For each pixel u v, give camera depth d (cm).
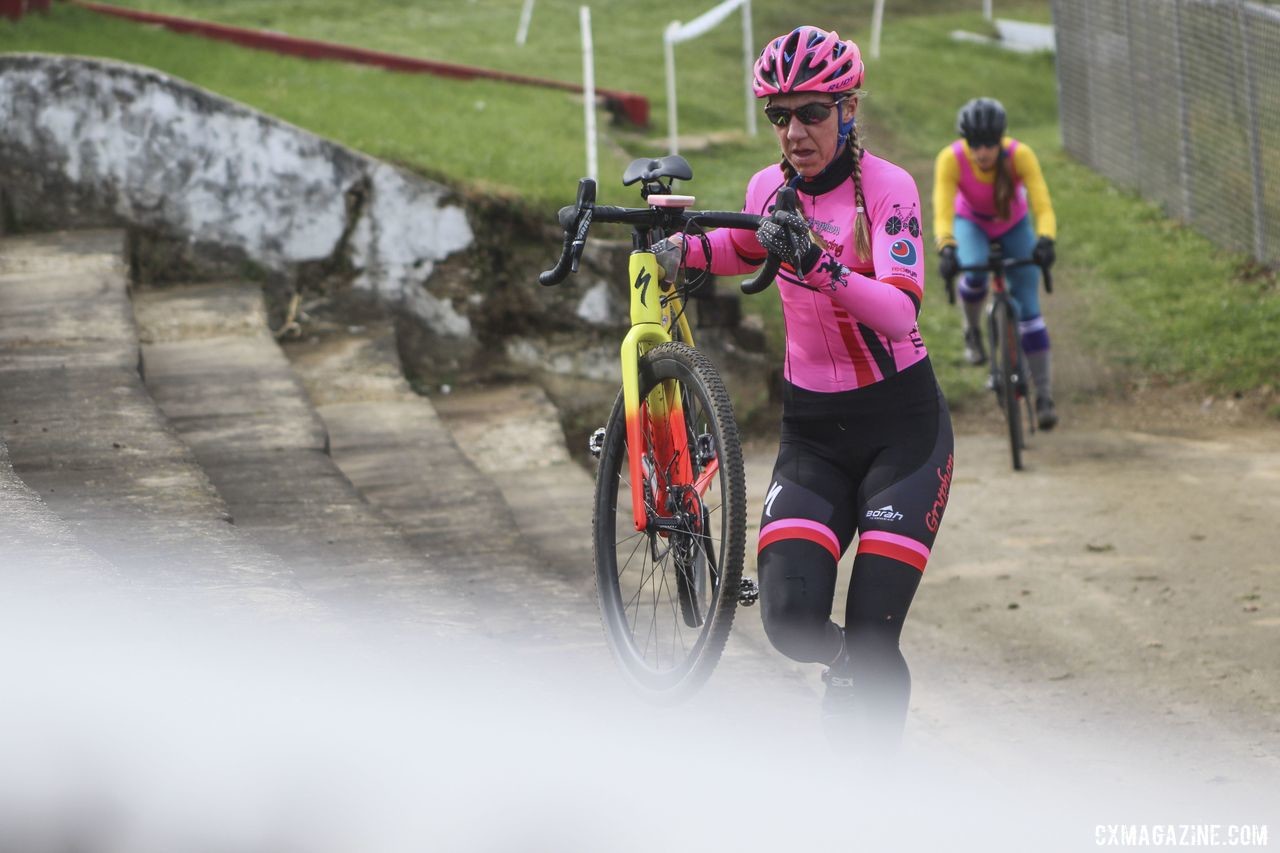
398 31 5453
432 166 2817
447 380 2736
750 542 1972
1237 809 1110
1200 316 3067
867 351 935
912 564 901
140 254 2659
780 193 845
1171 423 2602
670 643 1191
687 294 988
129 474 1359
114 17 3997
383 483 1914
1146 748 1259
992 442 2548
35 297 2161
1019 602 1692
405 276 2731
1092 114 4419
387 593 1214
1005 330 2309
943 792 1123
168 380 2064
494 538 1659
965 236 2419
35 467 1377
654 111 4678
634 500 917
